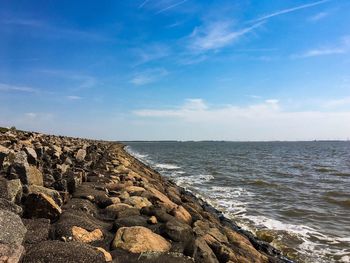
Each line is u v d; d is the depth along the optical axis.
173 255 6.73
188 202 16.25
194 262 6.73
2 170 8.92
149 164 49.34
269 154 89.50
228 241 9.83
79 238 6.61
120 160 27.00
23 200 7.50
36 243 5.90
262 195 22.62
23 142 16.61
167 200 12.95
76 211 8.28
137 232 7.07
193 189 24.55
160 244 7.02
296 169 44.84
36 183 9.30
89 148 27.50
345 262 10.65
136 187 12.98
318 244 12.29
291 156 80.31
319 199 21.70
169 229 7.68
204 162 55.62
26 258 5.22
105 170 17.78
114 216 8.95
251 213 16.89
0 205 6.53
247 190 24.70
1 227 5.27
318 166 50.56
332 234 13.57
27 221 6.79
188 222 9.94
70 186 10.48
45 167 12.23
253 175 35.88
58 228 6.73
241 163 54.59
